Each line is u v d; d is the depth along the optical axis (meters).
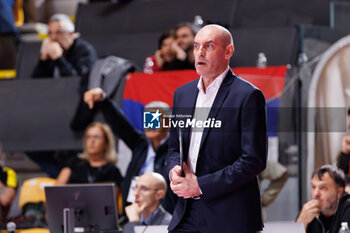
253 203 7.29
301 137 13.84
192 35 16.20
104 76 15.83
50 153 16.38
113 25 21.80
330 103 14.08
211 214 7.24
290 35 16.86
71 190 10.24
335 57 14.42
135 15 21.59
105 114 15.41
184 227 7.43
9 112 16.95
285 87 14.08
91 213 10.25
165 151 12.05
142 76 14.64
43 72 18.14
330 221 11.32
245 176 7.00
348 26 17.25
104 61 16.27
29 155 16.52
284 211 13.27
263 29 17.09
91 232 10.27
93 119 15.73
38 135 16.62
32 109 16.83
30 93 16.95
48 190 10.32
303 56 16.42
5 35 21.12
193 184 7.16
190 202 7.49
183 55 16.16
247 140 7.03
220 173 7.09
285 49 16.72
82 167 14.79
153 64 16.73
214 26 7.42
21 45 20.03
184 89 7.61
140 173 13.59
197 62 7.32
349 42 14.44
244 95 7.15
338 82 14.22
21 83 17.08
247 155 6.98
